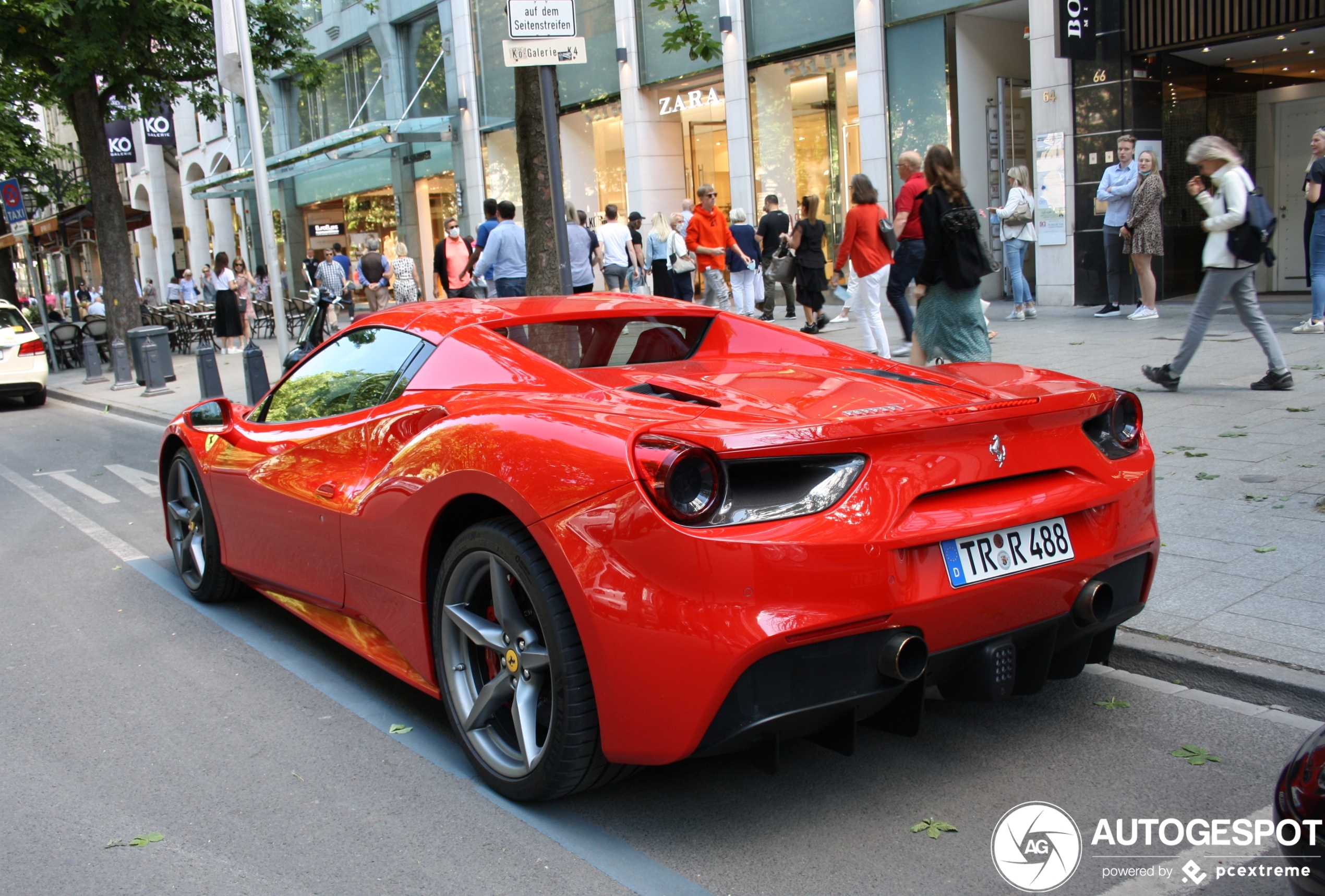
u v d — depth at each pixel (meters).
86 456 10.00
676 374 3.37
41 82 19.11
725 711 2.37
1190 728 3.21
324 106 29.58
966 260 6.26
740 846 2.65
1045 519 2.75
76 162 33.62
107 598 5.16
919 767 3.04
